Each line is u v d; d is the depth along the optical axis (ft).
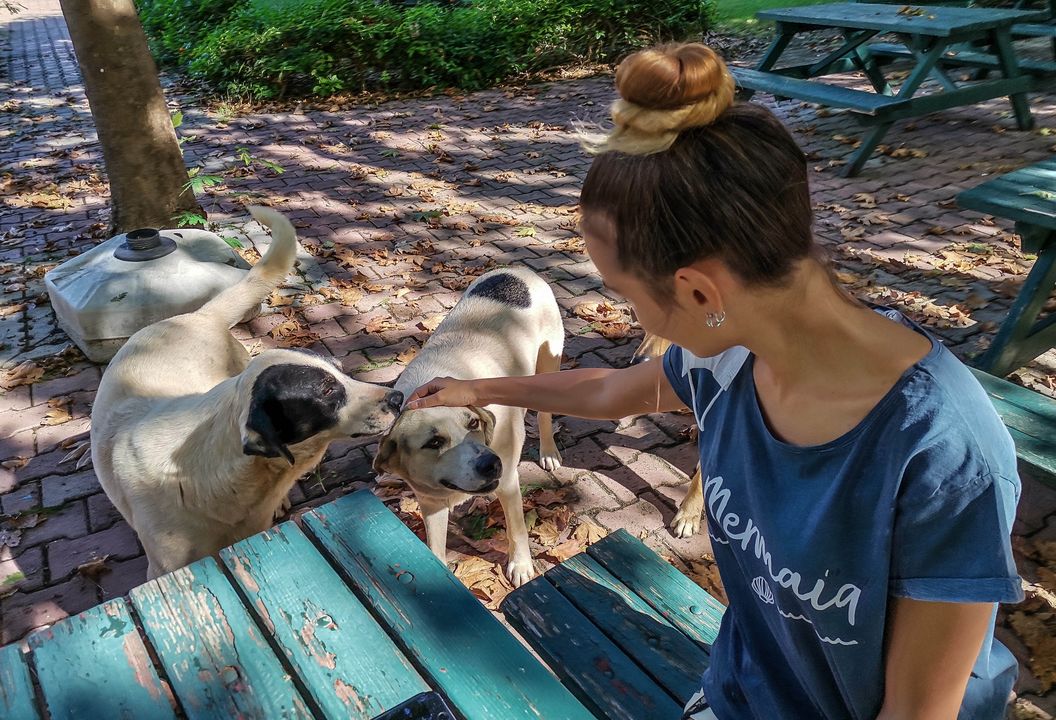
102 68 18.72
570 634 6.46
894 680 3.42
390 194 23.86
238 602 5.69
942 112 27.53
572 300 17.25
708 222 3.08
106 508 11.82
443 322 11.21
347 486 12.25
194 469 8.68
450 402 6.35
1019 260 17.03
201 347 11.50
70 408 14.16
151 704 4.94
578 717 4.68
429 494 9.33
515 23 38.78
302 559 6.05
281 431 8.12
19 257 20.30
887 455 3.11
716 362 4.18
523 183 24.35
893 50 27.58
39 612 10.08
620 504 11.52
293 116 33.91
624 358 15.03
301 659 5.20
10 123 34.30
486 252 19.70
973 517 2.96
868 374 3.25
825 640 3.59
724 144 3.06
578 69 39.40
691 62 3.03
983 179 21.54
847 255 17.89
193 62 37.93
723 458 4.06
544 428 12.09
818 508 3.36
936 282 16.51
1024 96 24.48
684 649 6.27
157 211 20.40
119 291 15.11
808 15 25.84
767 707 4.44
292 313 17.15
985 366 12.67
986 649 4.07
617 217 3.28
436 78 37.06
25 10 70.85
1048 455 8.39
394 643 5.30
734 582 4.47
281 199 23.81
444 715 4.62
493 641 5.24
